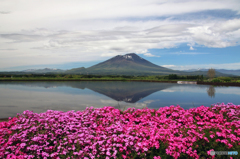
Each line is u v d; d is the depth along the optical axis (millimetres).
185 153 5105
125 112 8367
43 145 5012
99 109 8039
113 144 5047
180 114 8031
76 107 15336
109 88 36812
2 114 12328
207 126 6449
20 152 4664
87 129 6023
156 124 6930
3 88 35625
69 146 5121
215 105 9070
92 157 4695
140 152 5070
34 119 6238
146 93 27672
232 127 6590
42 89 33562
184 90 33531
